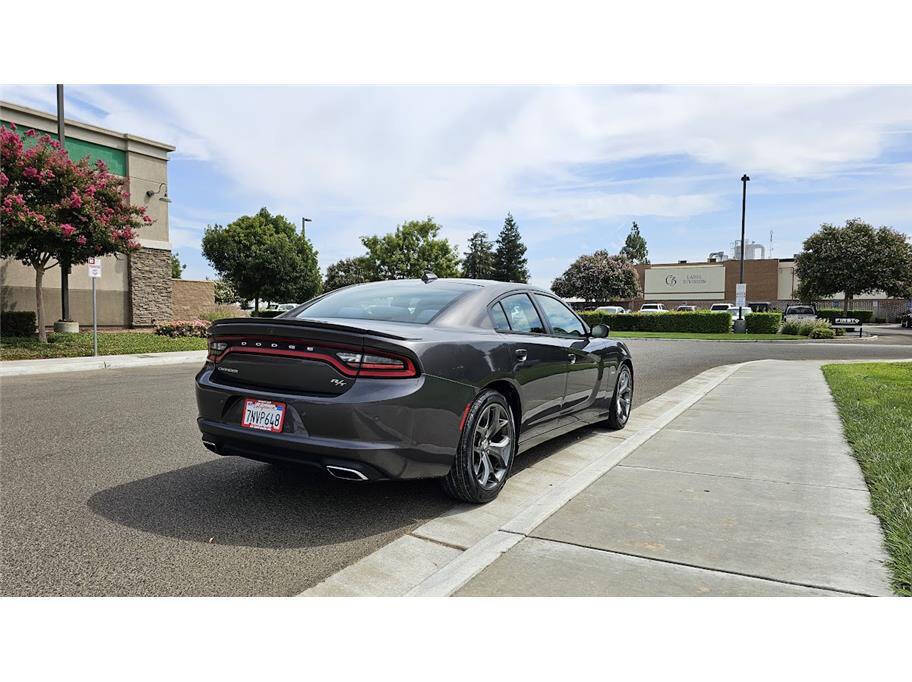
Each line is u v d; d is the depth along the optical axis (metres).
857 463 4.69
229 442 3.64
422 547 3.24
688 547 3.09
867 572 2.81
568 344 5.08
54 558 3.01
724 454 4.99
